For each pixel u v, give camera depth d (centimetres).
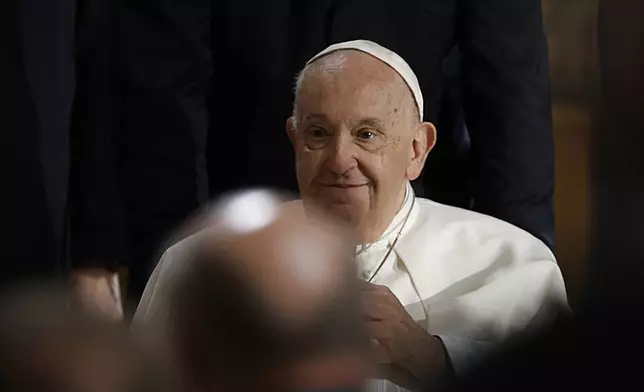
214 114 806
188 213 780
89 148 758
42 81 738
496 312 622
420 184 824
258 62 777
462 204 898
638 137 1013
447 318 627
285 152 786
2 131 727
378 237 653
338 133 587
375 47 612
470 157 849
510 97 808
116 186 773
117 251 762
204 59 783
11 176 721
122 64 775
